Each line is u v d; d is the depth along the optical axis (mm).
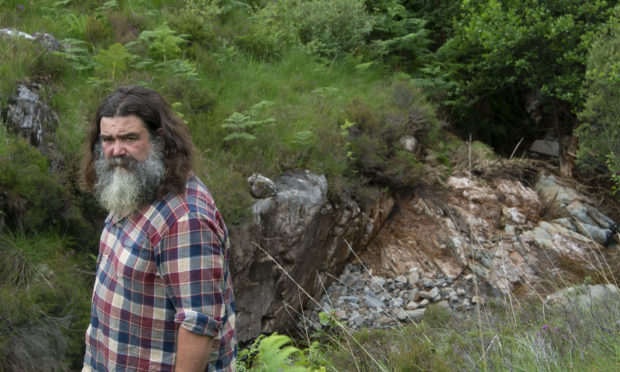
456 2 8797
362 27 8406
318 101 6848
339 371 3186
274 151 5707
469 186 7043
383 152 6559
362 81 7898
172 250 1355
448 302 5691
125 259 1400
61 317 3527
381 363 3115
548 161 8367
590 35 6965
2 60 4953
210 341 1368
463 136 8648
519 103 9523
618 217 7273
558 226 6781
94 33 6477
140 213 1427
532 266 6105
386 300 5746
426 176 7078
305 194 5324
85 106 5176
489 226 6637
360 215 6176
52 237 4055
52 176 4230
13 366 3158
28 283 3602
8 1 6531
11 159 3959
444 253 6355
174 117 1520
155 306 1411
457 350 3186
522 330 3379
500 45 7375
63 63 5570
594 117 6723
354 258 6375
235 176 5062
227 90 6574
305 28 8359
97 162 1573
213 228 1408
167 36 6336
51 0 7043
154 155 1442
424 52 8984
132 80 5672
